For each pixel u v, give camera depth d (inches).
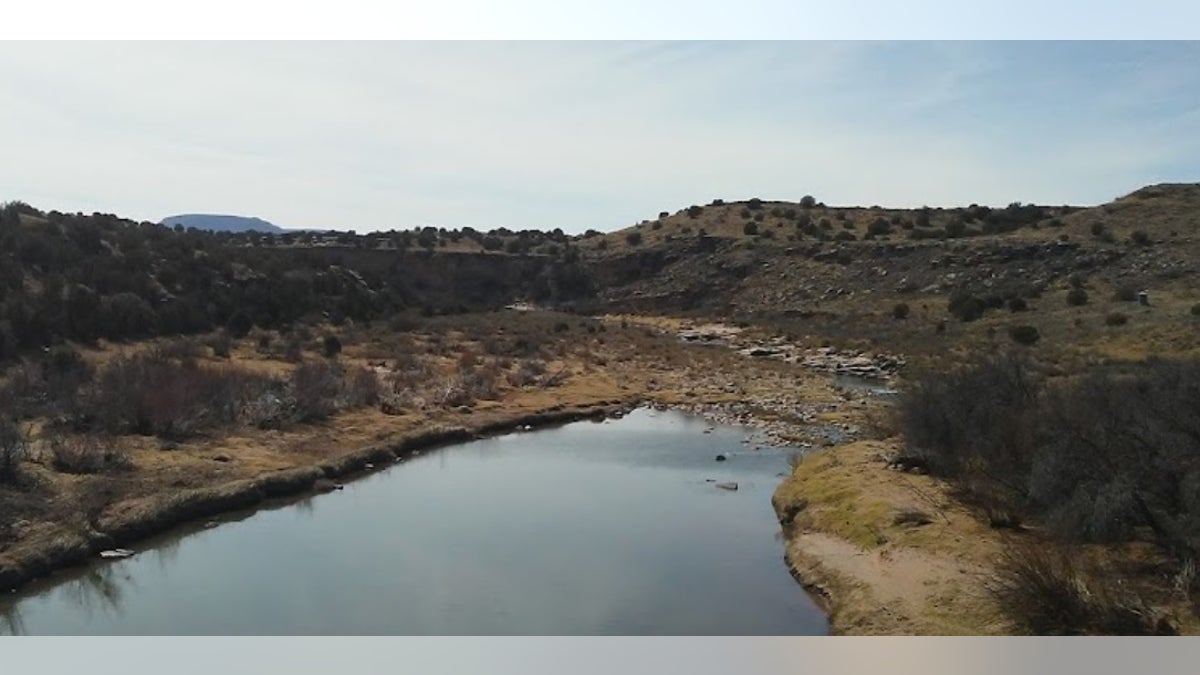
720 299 3265.3
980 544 580.7
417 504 848.3
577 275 3656.5
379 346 1959.9
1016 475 649.6
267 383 1262.3
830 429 1261.1
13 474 767.7
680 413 1449.3
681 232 3949.3
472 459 1074.7
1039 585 446.6
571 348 2174.0
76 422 1011.3
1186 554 480.7
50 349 1444.4
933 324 2361.0
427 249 3678.6
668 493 892.0
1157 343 1636.3
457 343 2128.4
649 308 3324.3
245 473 887.1
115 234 2158.0
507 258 3718.0
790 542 699.4
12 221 1945.1
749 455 1088.8
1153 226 2790.4
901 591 530.6
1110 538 525.3
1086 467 564.4
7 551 639.1
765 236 3683.6
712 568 655.1
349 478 963.3
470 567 655.1
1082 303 2225.6
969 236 3260.3
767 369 1946.4
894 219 3745.1
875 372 1882.4
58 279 1697.8
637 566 656.4
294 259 2522.1
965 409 776.3
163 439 997.2
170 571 653.3
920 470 787.4
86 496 754.8
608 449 1134.4
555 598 590.9
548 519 791.1
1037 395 789.2
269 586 619.2
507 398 1476.4
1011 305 2316.7
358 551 695.7
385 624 541.0
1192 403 527.8
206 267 2124.8
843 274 3110.2
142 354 1461.6
